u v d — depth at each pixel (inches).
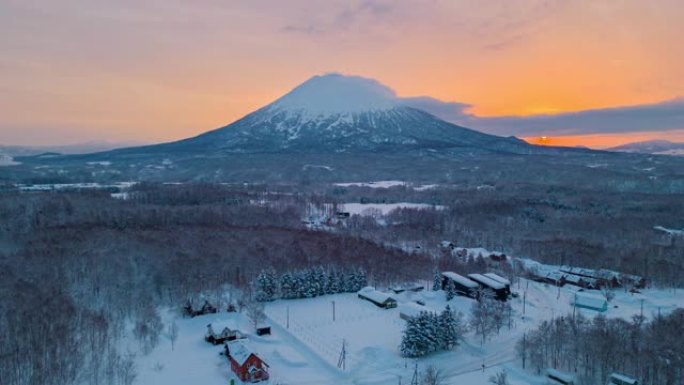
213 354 3518.7
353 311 4468.5
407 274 5546.3
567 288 5605.3
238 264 5251.0
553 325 3917.3
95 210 7509.8
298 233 6811.0
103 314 3804.1
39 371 2787.9
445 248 6707.7
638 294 5388.8
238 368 3134.8
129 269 4909.0
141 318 3934.5
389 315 4384.8
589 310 4798.2
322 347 3654.0
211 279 4840.1
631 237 7559.1
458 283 5034.5
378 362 3440.0
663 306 4913.9
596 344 3250.5
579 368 3312.0
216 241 6072.8
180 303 4392.2
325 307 4581.7
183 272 4847.4
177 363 3351.4
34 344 3009.4
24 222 6456.7
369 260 5708.7
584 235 7775.6
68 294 4050.2
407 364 3440.0
